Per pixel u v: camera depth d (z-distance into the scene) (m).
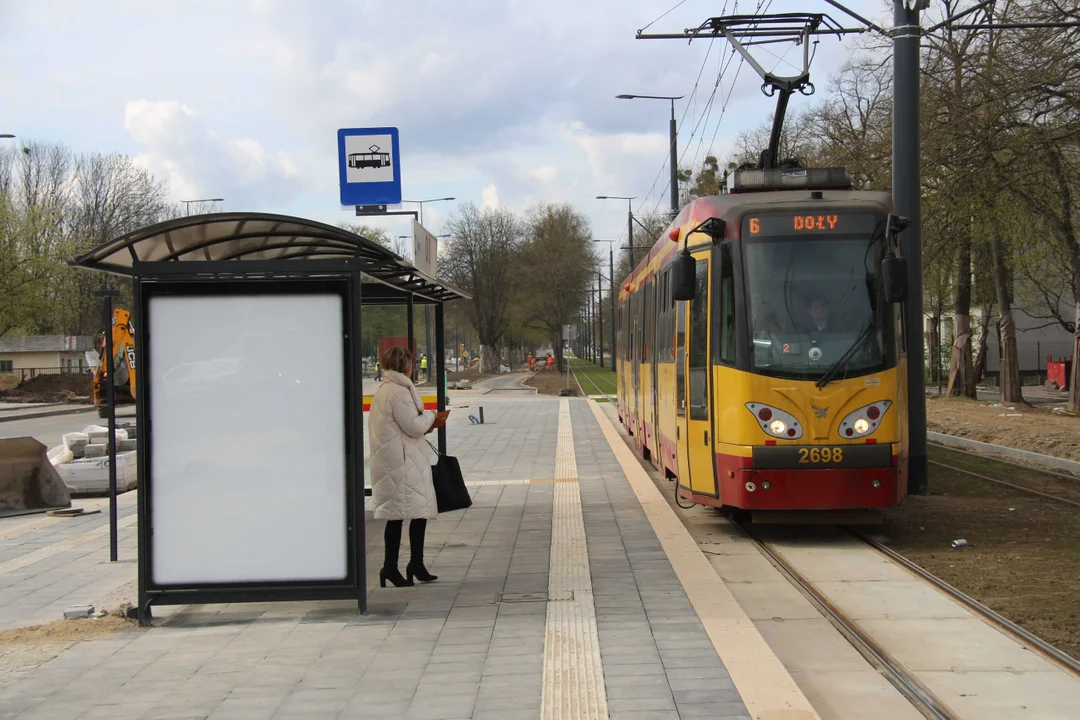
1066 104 16.34
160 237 7.09
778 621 7.19
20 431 29.31
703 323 10.41
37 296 49.31
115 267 7.30
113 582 8.65
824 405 9.59
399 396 7.84
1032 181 17.75
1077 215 20.33
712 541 10.41
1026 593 7.69
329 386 7.05
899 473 9.65
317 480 7.04
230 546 7.04
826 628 6.96
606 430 24.52
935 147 17.25
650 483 14.33
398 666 5.83
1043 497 12.30
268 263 6.98
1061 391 44.44
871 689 5.66
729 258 10.13
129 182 63.12
